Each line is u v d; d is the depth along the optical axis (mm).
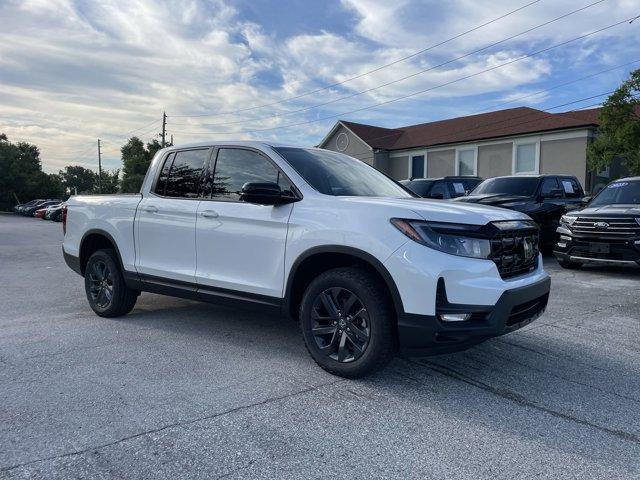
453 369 4270
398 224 3703
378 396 3695
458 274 3561
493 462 2830
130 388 3789
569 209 11422
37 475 2645
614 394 3793
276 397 3650
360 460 2836
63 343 4910
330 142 33531
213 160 5027
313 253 4031
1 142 71188
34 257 12875
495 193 11539
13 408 3436
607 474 2729
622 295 7348
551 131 22234
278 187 4211
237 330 5371
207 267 4824
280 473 2697
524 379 4066
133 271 5477
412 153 28609
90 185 138375
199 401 3570
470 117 29531
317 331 4082
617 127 17844
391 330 3768
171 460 2807
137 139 61625
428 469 2752
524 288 3857
